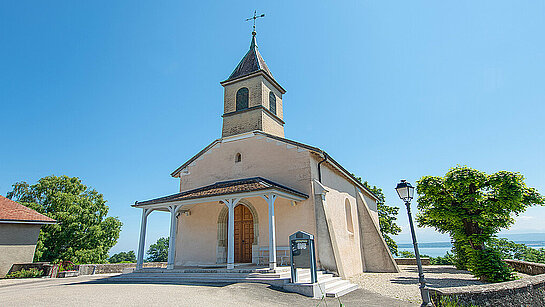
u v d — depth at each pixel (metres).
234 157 17.45
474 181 14.06
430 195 15.23
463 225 14.98
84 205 31.98
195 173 18.58
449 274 17.39
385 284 13.24
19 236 18.47
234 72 21.22
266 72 20.17
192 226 17.17
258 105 18.50
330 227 13.99
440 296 7.66
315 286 9.80
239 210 16.45
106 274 19.31
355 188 21.75
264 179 15.55
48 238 28.69
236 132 18.66
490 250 13.80
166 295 8.27
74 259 29.31
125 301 7.50
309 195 14.62
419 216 19.66
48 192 30.77
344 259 15.88
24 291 9.90
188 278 11.95
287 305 8.05
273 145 16.38
